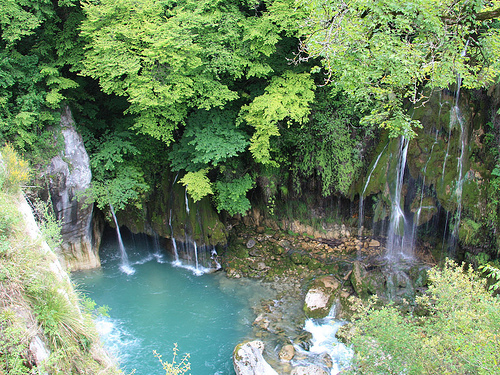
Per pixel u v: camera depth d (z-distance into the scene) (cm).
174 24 1265
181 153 1597
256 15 1401
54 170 1471
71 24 1405
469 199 1469
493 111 1421
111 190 1590
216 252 1822
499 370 571
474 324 729
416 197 1592
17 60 1334
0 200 725
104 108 1759
